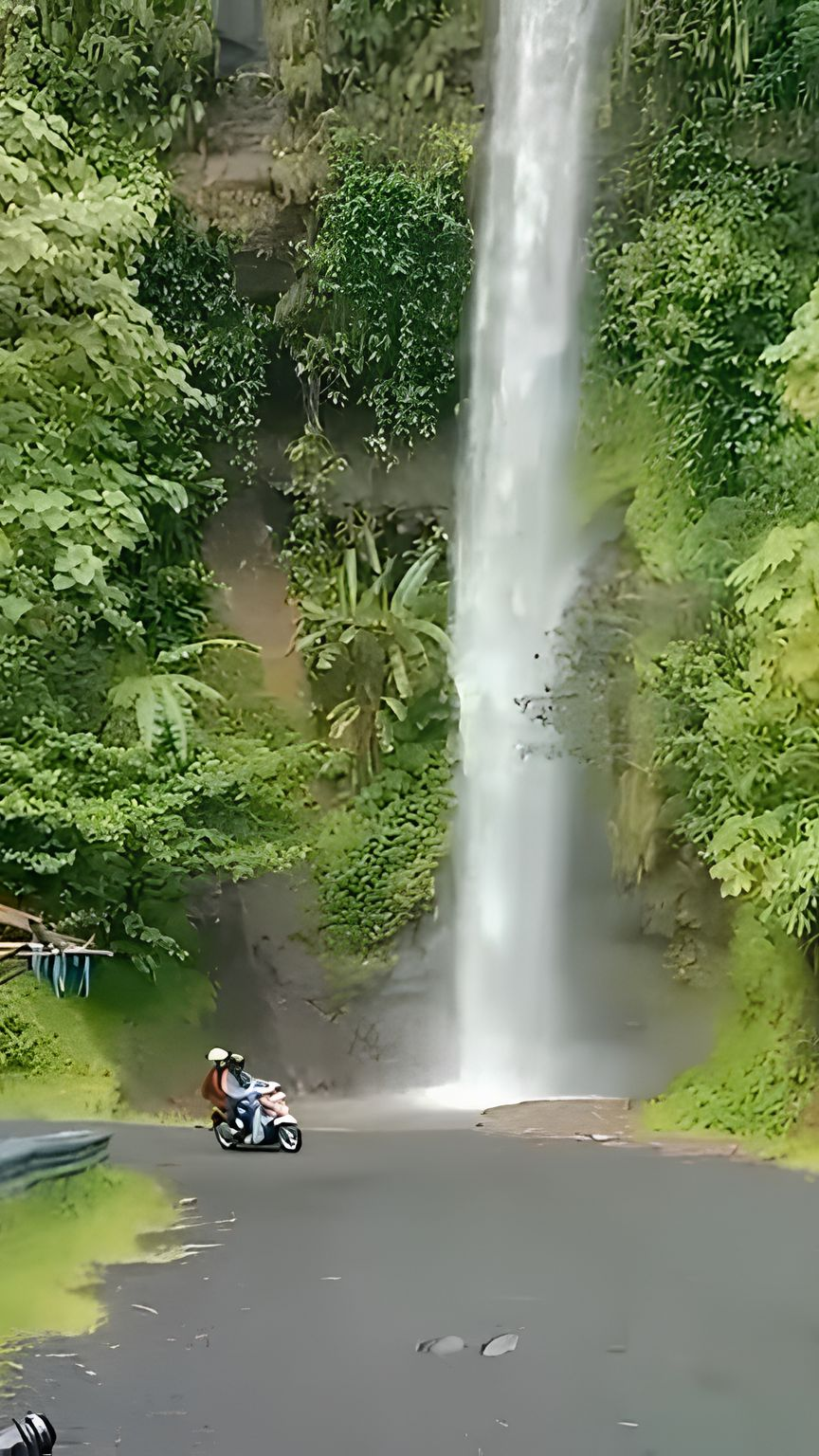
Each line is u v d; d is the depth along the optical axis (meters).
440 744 24.36
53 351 18.69
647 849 22.75
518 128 25.89
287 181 24.78
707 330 21.23
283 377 25.48
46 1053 18.12
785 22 22.41
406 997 23.31
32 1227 9.11
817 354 16.77
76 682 19.88
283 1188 11.44
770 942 18.25
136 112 23.19
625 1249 9.02
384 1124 17.55
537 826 24.00
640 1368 6.46
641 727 21.98
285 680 24.38
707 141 22.59
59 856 18.30
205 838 19.58
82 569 18.17
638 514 22.67
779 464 19.98
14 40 22.22
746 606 17.00
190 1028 20.12
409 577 25.02
